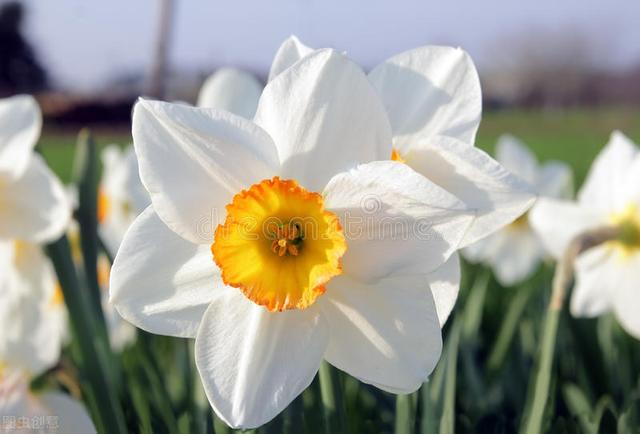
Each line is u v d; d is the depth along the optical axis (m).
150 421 0.34
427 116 0.29
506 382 0.43
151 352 0.37
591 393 0.41
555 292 0.34
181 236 0.28
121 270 0.27
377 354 0.28
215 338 0.28
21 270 0.39
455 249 0.27
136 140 0.27
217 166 0.28
